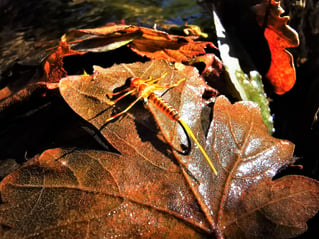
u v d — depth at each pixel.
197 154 0.07
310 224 0.07
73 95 0.07
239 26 0.11
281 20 0.09
